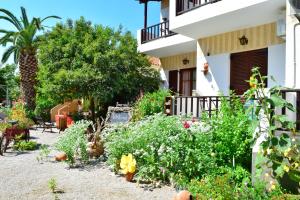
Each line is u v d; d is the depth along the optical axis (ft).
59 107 72.23
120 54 52.42
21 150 37.29
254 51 36.65
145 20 55.88
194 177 22.35
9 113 61.72
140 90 55.11
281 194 16.67
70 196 20.12
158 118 26.40
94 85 50.49
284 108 19.71
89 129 38.34
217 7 33.47
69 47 51.80
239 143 23.30
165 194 20.59
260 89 18.81
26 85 73.51
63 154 31.42
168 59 57.31
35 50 73.82
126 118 39.81
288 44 26.08
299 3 25.43
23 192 20.90
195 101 39.60
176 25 38.78
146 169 23.50
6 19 74.59
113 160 26.50
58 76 48.93
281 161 17.10
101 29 55.21
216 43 40.81
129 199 19.60
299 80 25.38
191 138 24.04
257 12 31.68
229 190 17.28
